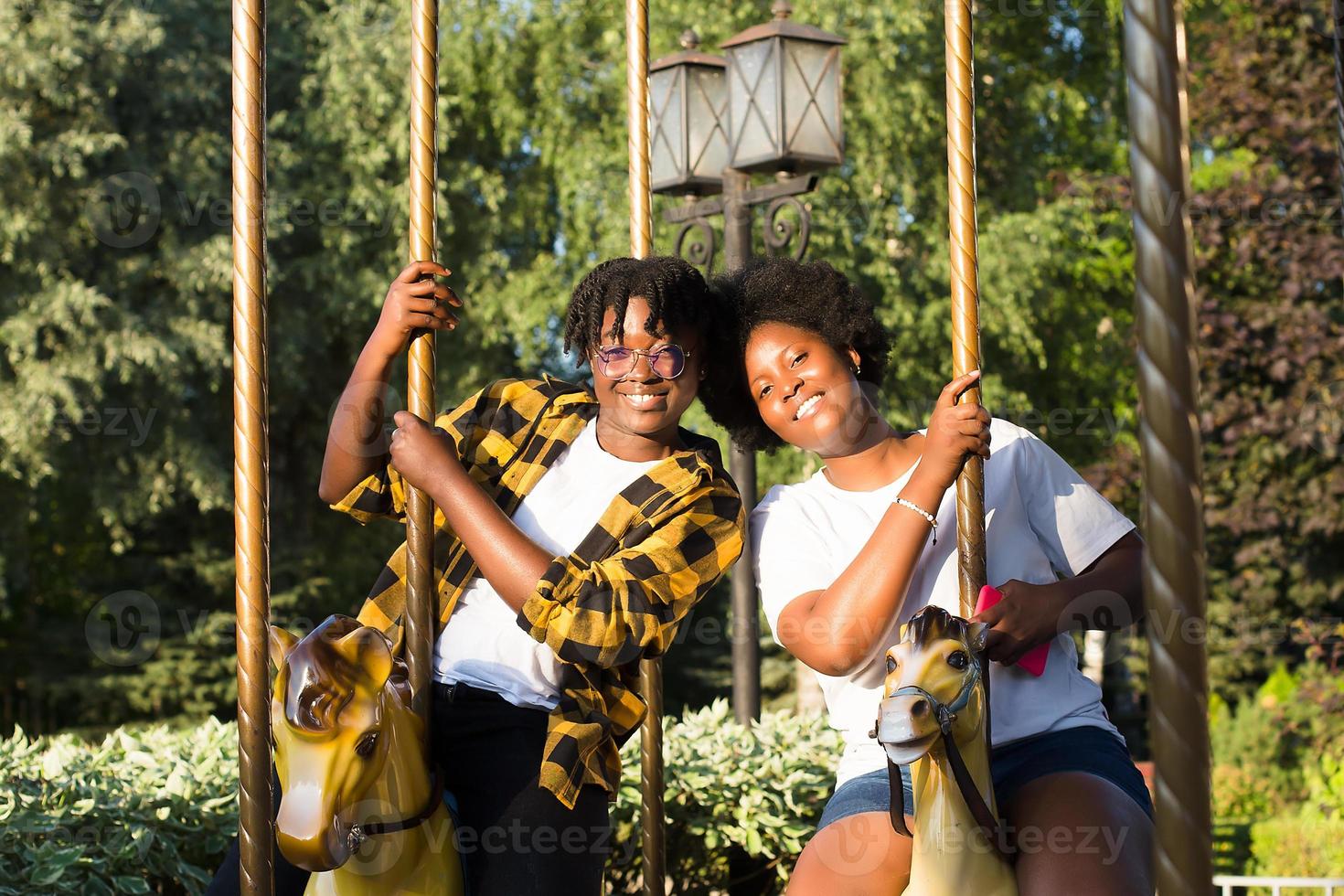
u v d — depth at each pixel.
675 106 5.30
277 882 2.14
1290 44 9.58
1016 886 1.96
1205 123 9.89
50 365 11.50
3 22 11.23
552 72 13.66
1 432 11.25
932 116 12.62
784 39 4.90
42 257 11.64
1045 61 14.23
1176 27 1.34
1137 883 1.93
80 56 11.51
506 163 14.81
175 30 12.44
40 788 3.56
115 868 3.44
